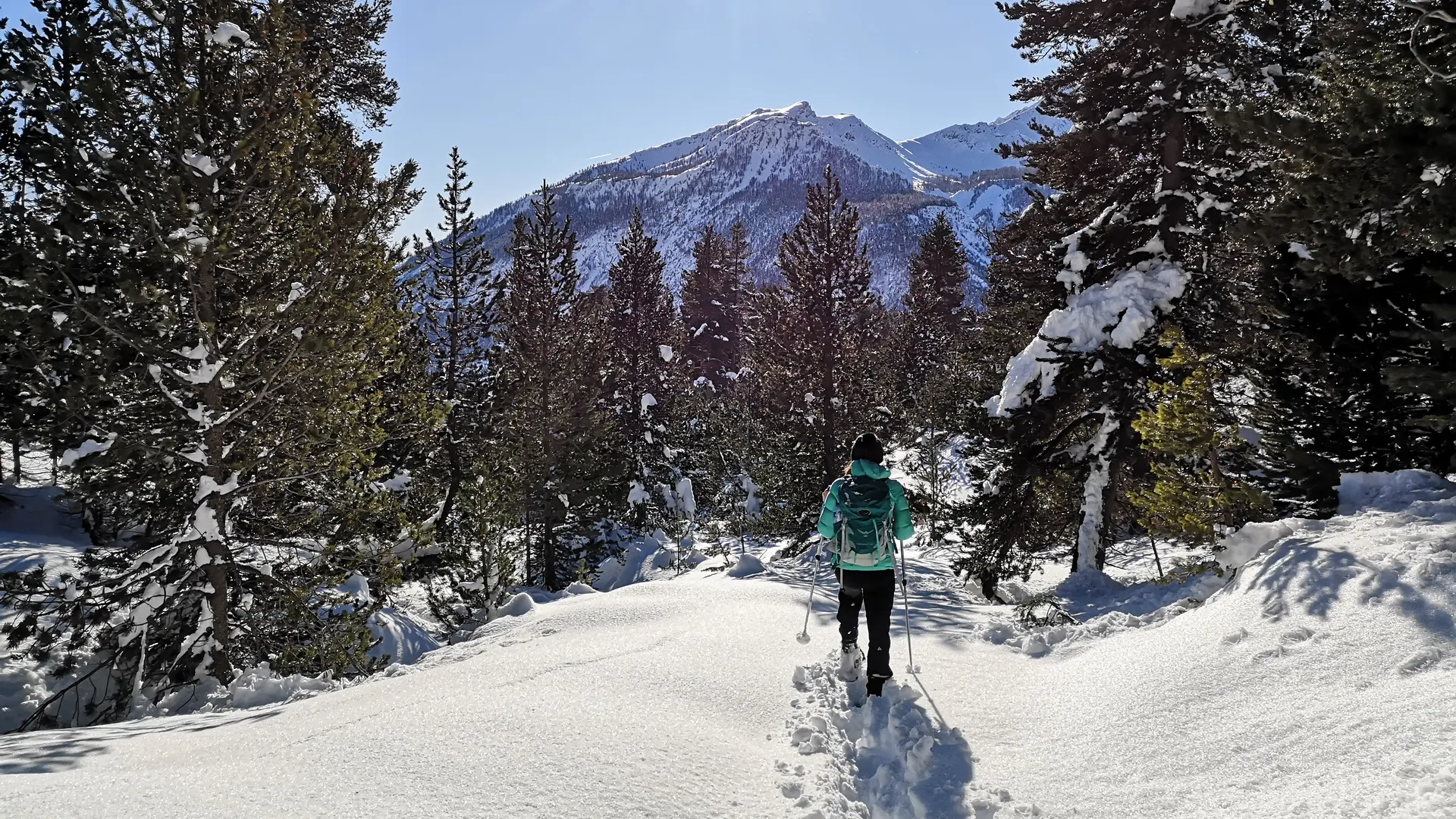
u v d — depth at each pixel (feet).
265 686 24.57
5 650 38.47
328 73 40.16
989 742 13.34
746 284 209.46
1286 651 13.05
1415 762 9.05
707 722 14.26
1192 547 31.63
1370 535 16.26
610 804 10.64
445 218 85.97
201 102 34.40
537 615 26.48
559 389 94.89
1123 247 42.65
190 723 18.66
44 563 52.65
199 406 35.27
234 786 10.91
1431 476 20.94
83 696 37.42
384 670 24.12
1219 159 38.17
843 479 16.69
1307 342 28.30
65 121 31.24
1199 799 10.10
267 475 38.27
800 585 33.53
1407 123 19.89
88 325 32.94
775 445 87.71
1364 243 22.12
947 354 133.90
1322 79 27.86
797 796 11.44
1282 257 29.37
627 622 23.12
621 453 112.27
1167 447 32.71
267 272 36.81
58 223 33.32
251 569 38.24
